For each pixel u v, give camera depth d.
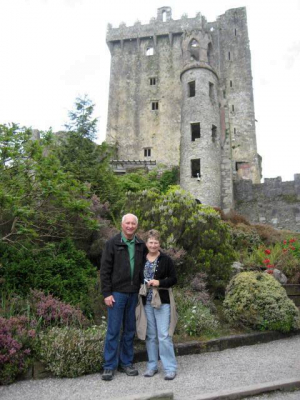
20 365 4.56
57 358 4.68
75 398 4.04
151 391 4.23
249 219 26.81
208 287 7.95
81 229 8.23
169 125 34.16
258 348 6.03
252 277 7.00
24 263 6.20
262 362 5.29
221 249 8.16
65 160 13.72
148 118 34.81
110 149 16.16
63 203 7.00
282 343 6.32
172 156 33.16
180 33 36.47
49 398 4.04
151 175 27.47
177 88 35.06
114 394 4.16
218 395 4.04
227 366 5.12
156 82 35.81
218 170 26.95
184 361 5.35
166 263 4.98
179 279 7.61
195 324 6.14
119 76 36.69
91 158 14.30
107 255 4.89
